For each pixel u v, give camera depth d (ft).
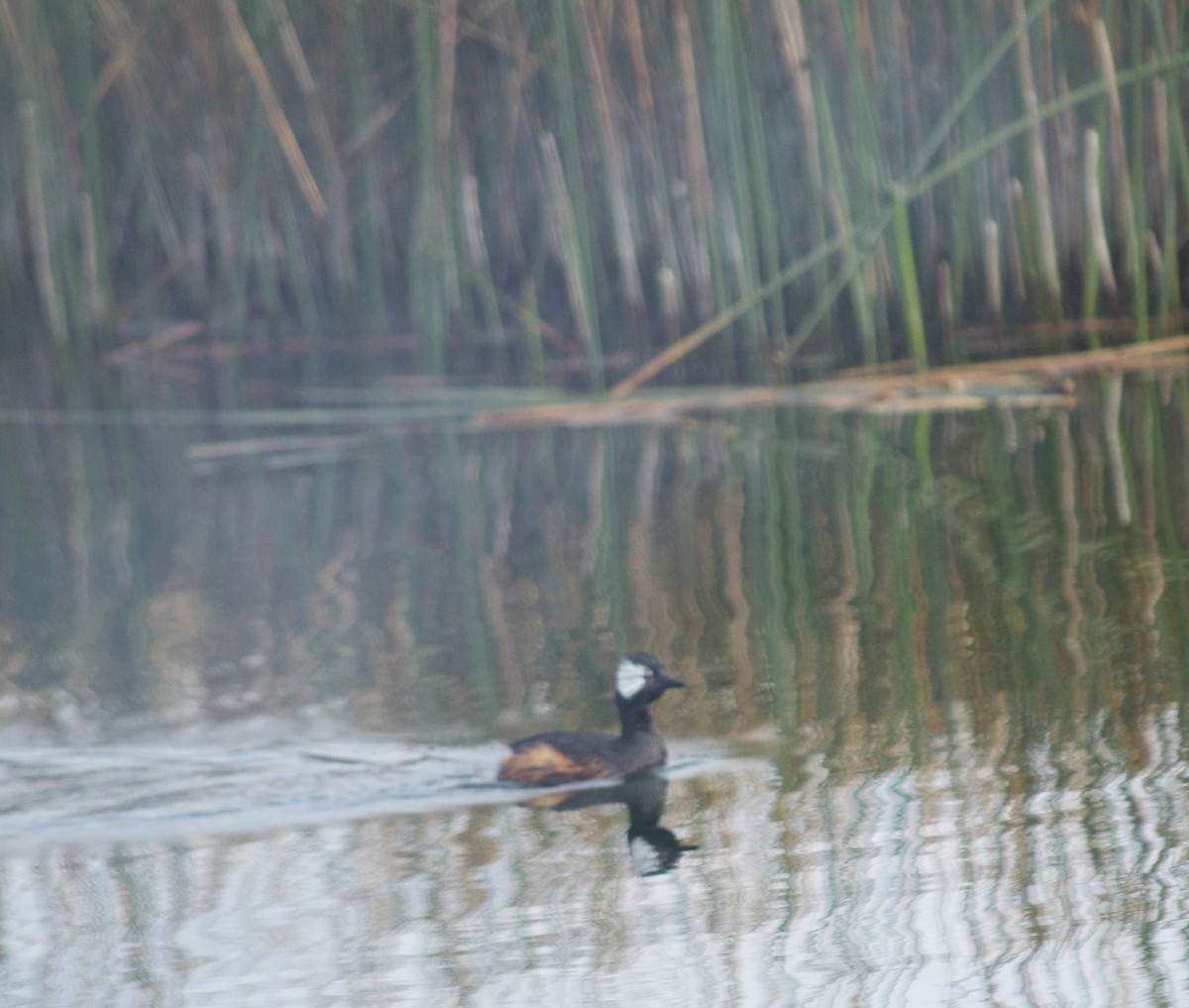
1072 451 58.59
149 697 39.52
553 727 36.09
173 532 57.93
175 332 102.01
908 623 41.11
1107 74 72.69
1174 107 74.84
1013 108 84.23
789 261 87.04
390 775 33.73
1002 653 38.29
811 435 66.80
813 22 75.10
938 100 84.94
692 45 84.48
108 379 93.35
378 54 97.91
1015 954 24.47
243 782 33.65
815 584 45.50
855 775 32.01
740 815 30.58
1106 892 26.37
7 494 66.33
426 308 93.45
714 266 76.28
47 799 32.99
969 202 85.15
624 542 52.03
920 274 86.53
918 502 53.93
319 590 48.93
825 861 28.17
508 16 89.45
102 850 30.30
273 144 98.68
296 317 106.63
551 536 53.57
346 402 80.07
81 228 103.35
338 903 27.55
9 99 104.01
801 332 78.13
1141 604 40.98
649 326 92.17
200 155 102.94
